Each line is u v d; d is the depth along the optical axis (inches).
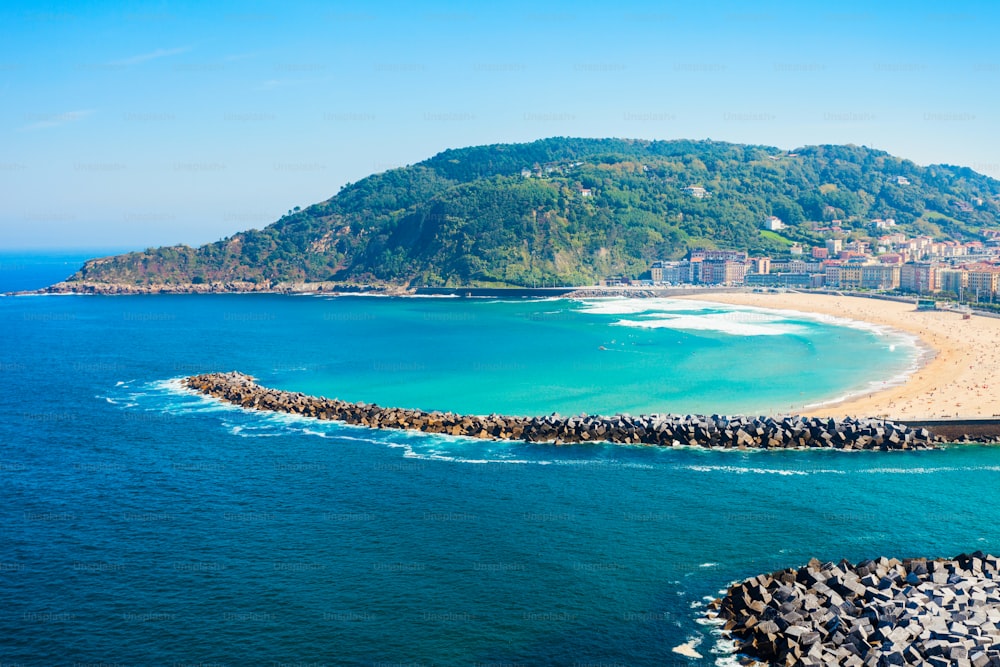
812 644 2620.6
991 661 2423.7
